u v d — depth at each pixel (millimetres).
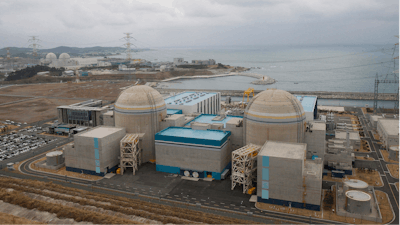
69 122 188500
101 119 179125
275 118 102500
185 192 97438
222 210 85812
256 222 77875
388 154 128125
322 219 79938
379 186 98250
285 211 84562
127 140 112062
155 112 122500
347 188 89875
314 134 107625
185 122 133625
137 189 100188
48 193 96438
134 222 77688
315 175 84250
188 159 109250
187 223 76438
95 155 110312
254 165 100688
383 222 77500
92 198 93062
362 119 193500
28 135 167625
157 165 114750
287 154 88188
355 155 127750
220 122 130125
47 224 80062
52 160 119125
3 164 124375
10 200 92062
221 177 106125
